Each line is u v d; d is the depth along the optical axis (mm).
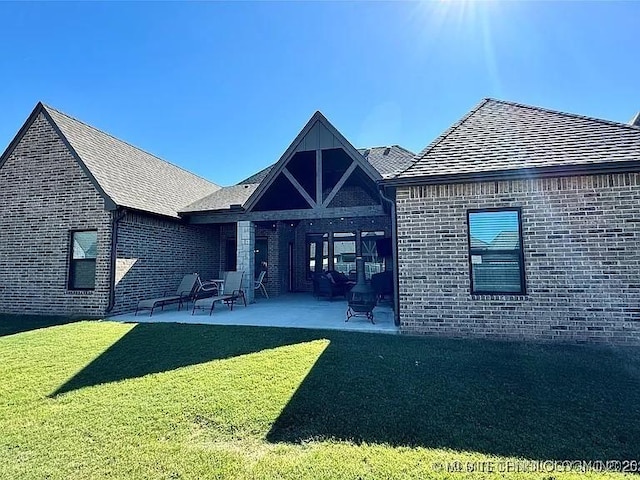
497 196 7188
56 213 10828
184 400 4328
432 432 3539
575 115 8273
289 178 11125
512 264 7133
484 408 4027
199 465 3029
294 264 17188
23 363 5781
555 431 3523
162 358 6016
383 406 4105
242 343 6883
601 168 6496
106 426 3707
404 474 2877
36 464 3043
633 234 6488
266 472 2922
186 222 13305
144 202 11750
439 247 7426
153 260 12125
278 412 3988
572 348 6316
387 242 14516
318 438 3455
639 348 6273
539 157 7137
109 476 2881
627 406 4035
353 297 9258
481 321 7125
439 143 8414
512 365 5422
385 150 15383
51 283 10672
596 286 6621
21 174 11250
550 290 6828
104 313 10133
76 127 12078
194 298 12133
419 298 7477
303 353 6137
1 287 11023
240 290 11891
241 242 12555
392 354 6008
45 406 4191
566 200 6836
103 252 10344
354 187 16141
